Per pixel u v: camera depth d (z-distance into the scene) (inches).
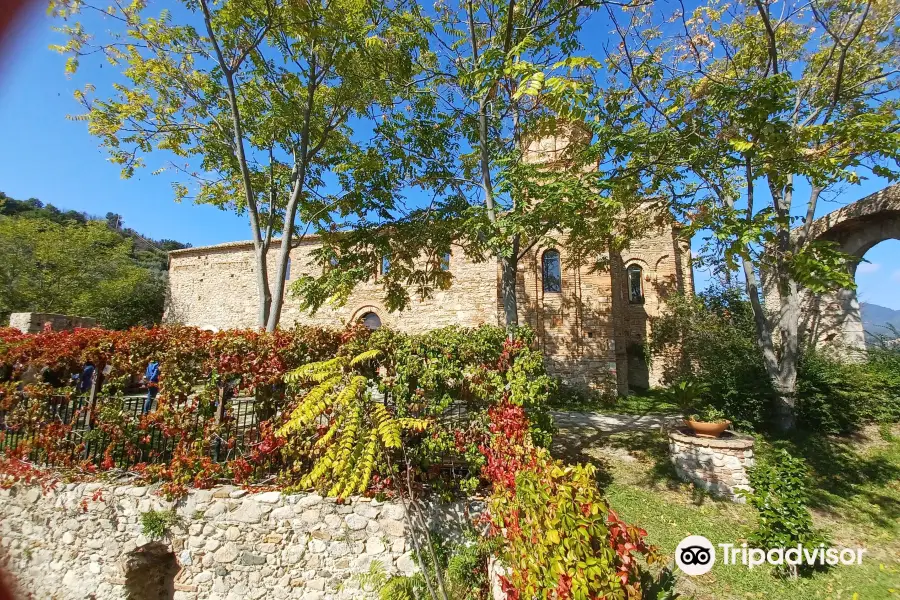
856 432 329.7
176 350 220.1
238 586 205.8
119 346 227.6
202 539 209.8
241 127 364.2
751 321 474.9
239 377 220.4
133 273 922.1
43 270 809.5
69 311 828.0
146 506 214.4
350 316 688.4
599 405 501.4
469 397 216.7
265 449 211.3
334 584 200.5
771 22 313.0
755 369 367.2
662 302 632.4
